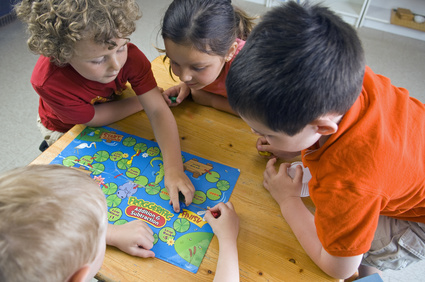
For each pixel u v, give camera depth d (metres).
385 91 0.59
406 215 0.73
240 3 2.69
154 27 2.37
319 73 0.45
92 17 0.63
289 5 0.50
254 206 0.72
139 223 0.66
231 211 0.68
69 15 0.62
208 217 0.68
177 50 0.74
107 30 0.64
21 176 0.41
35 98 1.81
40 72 0.81
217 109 0.97
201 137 0.88
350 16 2.48
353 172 0.50
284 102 0.46
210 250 0.64
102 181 0.75
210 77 0.83
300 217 0.67
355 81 0.48
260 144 0.83
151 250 0.63
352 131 0.51
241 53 0.50
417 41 2.38
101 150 0.83
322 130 0.50
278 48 0.46
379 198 0.51
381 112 0.54
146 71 0.90
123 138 0.86
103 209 0.46
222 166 0.80
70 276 0.40
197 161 0.81
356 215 0.51
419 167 0.58
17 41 2.17
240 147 0.85
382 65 2.15
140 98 0.92
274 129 0.50
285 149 0.57
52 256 0.37
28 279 0.35
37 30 0.68
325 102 0.46
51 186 0.40
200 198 0.73
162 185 0.75
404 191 0.59
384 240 0.78
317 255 0.61
